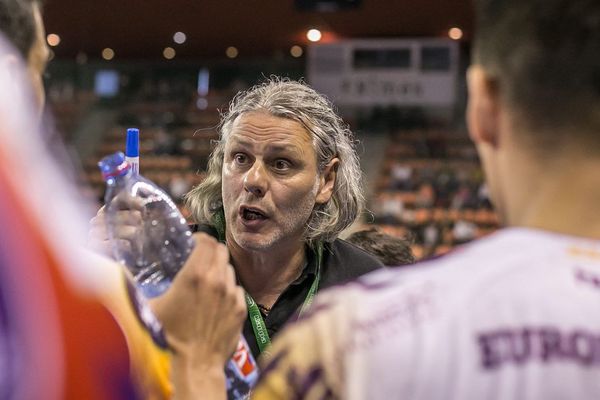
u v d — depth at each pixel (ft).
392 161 60.70
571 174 2.61
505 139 2.73
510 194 2.76
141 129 67.00
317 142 6.71
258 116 6.64
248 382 4.29
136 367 2.30
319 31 57.16
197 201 7.15
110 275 2.43
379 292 2.66
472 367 2.44
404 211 51.80
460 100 64.28
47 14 53.88
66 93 70.59
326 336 2.59
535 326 2.49
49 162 2.00
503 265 2.62
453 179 54.65
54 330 1.91
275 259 6.77
